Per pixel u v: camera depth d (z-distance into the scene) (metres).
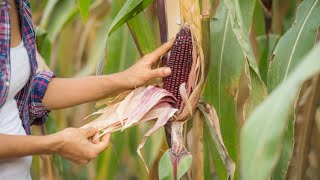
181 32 1.47
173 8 1.51
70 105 1.58
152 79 1.62
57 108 1.59
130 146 2.04
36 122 1.60
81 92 1.56
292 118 1.45
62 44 2.29
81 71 2.13
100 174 2.01
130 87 1.53
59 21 1.99
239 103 1.97
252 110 1.47
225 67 1.58
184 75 1.47
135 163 2.43
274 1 1.93
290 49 1.47
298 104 1.81
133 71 1.51
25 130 1.47
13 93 1.39
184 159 1.44
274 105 0.91
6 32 1.33
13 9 1.39
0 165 1.38
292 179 1.89
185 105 1.46
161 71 1.46
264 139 0.90
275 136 0.90
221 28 1.58
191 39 1.46
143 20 1.66
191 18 1.46
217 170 1.61
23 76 1.40
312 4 1.48
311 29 1.46
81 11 1.64
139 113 1.45
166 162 1.45
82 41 2.24
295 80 0.91
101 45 2.08
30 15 1.44
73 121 2.28
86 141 1.39
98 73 1.62
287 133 1.47
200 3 1.58
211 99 1.59
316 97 1.77
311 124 1.80
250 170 0.90
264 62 1.85
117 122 1.45
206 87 1.59
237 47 1.57
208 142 1.61
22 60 1.40
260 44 1.94
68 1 1.98
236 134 1.59
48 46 1.99
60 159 2.13
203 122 1.58
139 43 1.67
